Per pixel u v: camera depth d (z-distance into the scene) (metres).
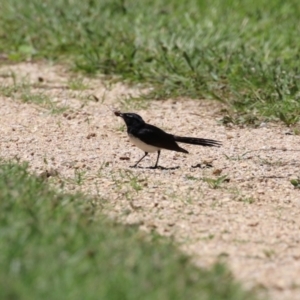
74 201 12.40
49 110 18.78
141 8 26.95
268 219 12.46
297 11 27.55
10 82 21.28
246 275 10.16
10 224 10.60
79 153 15.91
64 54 23.77
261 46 23.08
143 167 15.16
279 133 17.64
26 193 12.09
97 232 10.73
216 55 21.75
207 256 10.74
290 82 19.84
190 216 12.48
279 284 9.90
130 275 9.33
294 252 11.08
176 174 14.74
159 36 23.62
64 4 26.75
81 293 8.86
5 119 18.06
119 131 17.58
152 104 19.80
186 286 9.20
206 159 15.74
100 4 26.75
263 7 28.05
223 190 13.87
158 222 12.14
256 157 15.93
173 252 10.34
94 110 19.09
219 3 28.19
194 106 19.66
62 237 10.33
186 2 28.05
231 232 11.83
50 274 9.26
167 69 21.38
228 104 19.45
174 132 17.61
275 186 14.19
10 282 9.04
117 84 21.36
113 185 13.93
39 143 16.48
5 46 24.83
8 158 15.13
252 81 20.14
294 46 23.38
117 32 24.31
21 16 26.19
